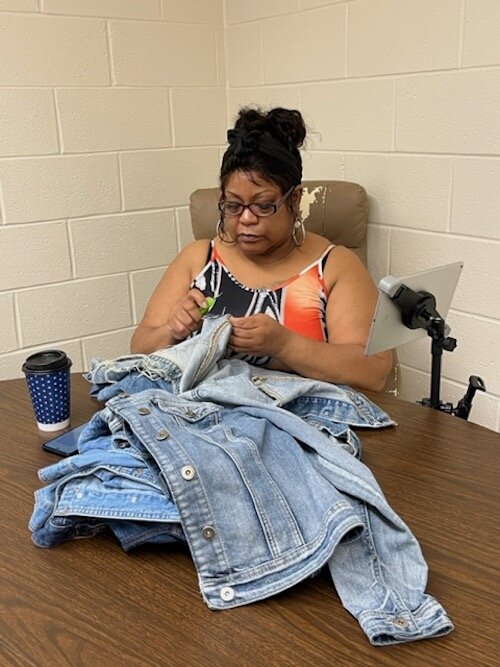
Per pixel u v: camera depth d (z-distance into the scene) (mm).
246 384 1155
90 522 927
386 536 858
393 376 1783
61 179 2094
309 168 2189
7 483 1082
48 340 2168
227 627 767
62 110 2057
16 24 1930
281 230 1428
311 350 1340
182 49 2271
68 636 757
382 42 1862
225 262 1543
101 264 2227
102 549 917
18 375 2133
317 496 872
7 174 1995
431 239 1864
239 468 892
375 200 1998
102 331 2275
